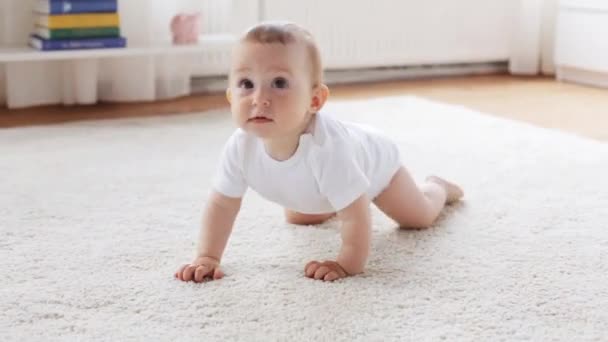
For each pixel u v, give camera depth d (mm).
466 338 927
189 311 996
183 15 2553
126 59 2668
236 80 1062
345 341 915
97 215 1415
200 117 2400
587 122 2447
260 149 1120
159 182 1647
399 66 3379
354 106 2582
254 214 1422
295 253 1224
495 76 3473
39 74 2590
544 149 1993
